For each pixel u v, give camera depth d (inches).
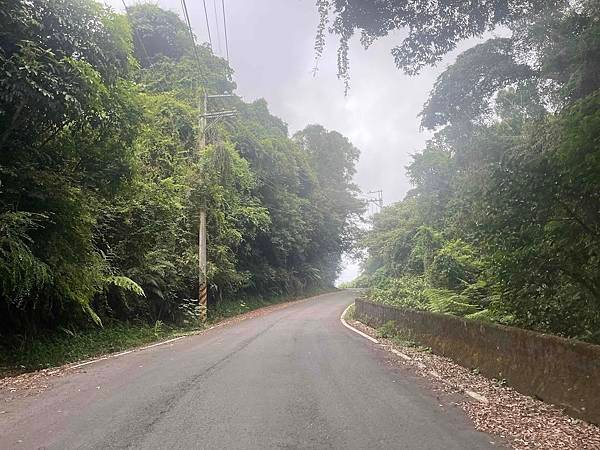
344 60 311.9
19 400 287.7
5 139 415.2
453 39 311.0
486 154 315.6
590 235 291.7
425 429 218.1
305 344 519.2
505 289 369.7
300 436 209.3
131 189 599.5
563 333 340.2
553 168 273.3
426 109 379.9
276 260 1752.0
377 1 286.8
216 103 1402.6
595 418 219.9
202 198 946.7
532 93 307.3
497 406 256.4
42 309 499.5
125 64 514.0
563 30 291.3
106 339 601.6
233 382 318.3
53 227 466.6
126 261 735.1
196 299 1004.6
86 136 488.4
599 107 237.3
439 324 454.6
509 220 313.3
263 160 1582.2
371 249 1724.9
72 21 438.6
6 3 390.0
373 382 318.0
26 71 374.6
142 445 198.7
